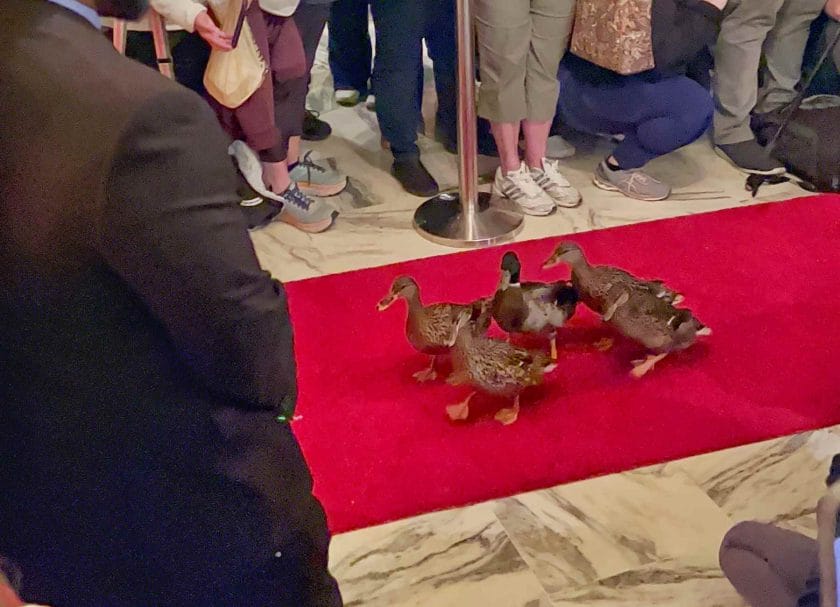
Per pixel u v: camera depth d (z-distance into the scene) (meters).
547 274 2.55
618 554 1.67
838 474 1.03
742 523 1.40
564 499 1.79
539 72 2.79
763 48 3.20
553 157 3.24
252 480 0.95
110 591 0.96
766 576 1.31
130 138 0.73
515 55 2.68
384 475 1.85
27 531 0.91
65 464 0.87
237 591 1.01
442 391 2.09
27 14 0.77
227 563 0.98
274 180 2.81
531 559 1.67
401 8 2.77
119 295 0.79
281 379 0.92
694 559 1.66
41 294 0.77
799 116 3.09
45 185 0.74
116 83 0.75
